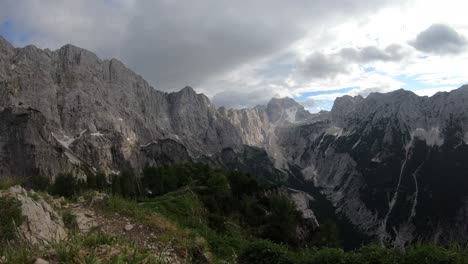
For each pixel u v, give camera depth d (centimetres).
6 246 1370
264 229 6053
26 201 1680
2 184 2014
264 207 7819
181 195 4578
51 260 945
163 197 4322
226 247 2644
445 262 1524
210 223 4166
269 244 2127
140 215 2273
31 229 1577
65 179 7488
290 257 2017
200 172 8512
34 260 938
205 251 1928
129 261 975
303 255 2027
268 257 2047
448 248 1622
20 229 1521
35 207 1705
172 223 2611
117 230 1995
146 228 2114
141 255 1027
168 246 1769
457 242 1631
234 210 6150
